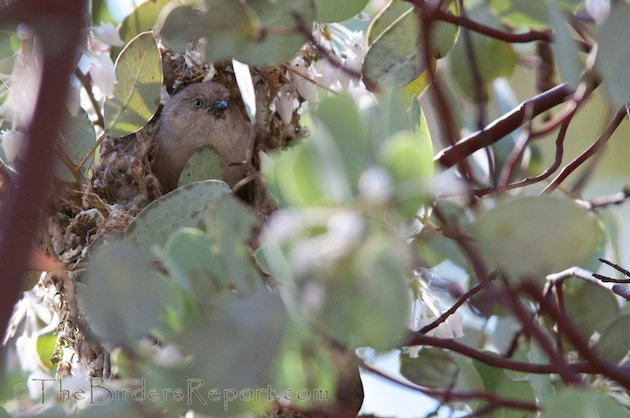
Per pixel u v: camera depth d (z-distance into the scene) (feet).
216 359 12.29
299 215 11.85
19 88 21.01
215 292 14.32
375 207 11.87
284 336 12.13
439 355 25.58
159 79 22.89
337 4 22.12
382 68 21.30
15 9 10.02
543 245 11.99
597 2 17.33
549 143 34.94
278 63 17.88
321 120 12.46
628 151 35.09
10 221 9.99
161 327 13.94
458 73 29.48
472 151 23.44
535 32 20.35
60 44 10.08
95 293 13.16
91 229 25.00
